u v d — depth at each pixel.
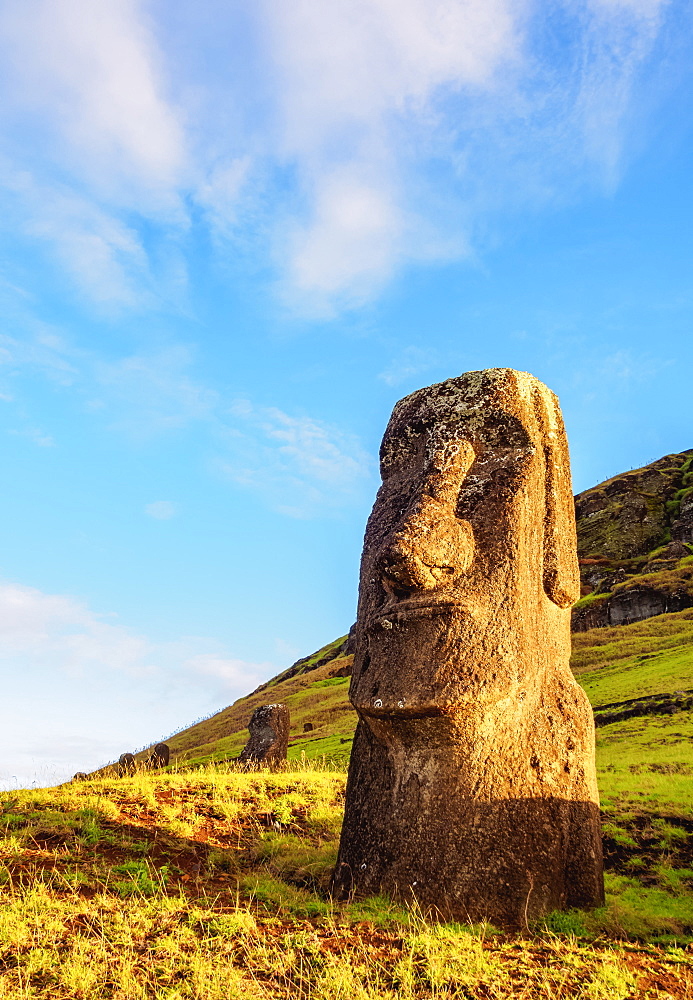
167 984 4.85
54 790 9.07
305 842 8.24
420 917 6.07
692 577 57.66
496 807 6.62
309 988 4.89
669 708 25.81
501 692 6.64
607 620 57.34
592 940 5.84
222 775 10.36
